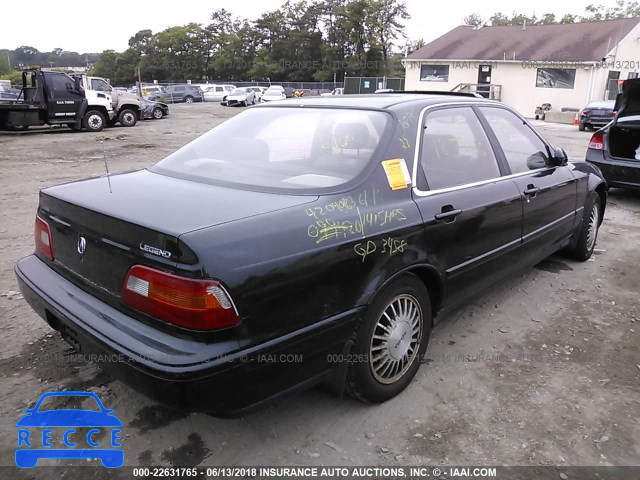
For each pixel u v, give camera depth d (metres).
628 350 3.58
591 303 4.34
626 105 7.59
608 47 30.94
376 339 2.79
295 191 2.67
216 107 38.03
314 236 2.39
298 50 74.81
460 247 3.21
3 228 6.23
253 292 2.15
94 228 2.46
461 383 3.16
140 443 2.63
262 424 2.78
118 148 14.20
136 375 2.13
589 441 2.67
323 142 3.07
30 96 17.97
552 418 2.85
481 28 38.31
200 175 3.02
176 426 2.75
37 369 3.22
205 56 91.38
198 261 2.06
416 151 3.06
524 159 4.09
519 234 3.84
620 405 2.97
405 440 2.67
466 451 2.60
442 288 3.14
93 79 19.48
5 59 104.44
